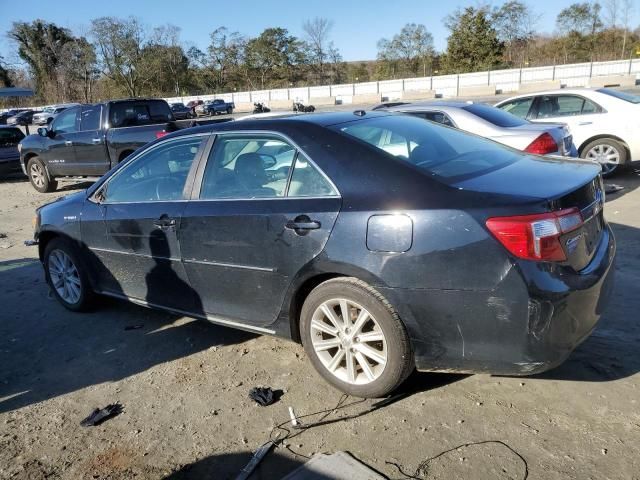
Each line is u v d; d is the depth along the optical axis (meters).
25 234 8.56
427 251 2.80
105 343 4.38
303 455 2.83
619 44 57.88
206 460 2.87
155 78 72.31
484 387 3.26
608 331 3.79
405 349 2.99
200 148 3.95
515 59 63.41
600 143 8.69
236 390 3.50
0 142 14.39
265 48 80.31
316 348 3.35
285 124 3.55
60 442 3.13
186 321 4.69
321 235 3.12
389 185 3.03
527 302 2.64
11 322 4.96
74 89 71.00
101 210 4.52
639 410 2.93
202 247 3.76
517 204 2.69
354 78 77.88
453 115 7.46
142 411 3.37
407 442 2.84
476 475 2.57
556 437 2.78
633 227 6.12
